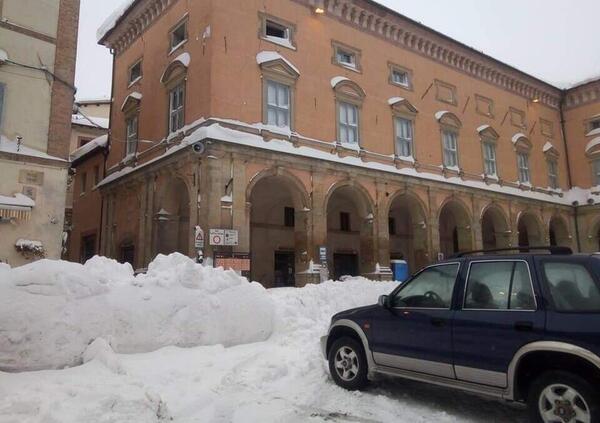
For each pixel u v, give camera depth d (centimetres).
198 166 1870
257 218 2548
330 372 687
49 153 1474
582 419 435
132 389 579
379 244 2355
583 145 3712
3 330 674
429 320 575
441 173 2759
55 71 1516
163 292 866
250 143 1922
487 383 508
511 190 3175
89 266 926
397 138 2581
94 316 761
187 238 2258
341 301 1370
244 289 972
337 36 2397
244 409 580
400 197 2591
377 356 625
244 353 834
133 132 2544
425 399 616
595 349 431
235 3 2028
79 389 559
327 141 2239
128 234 2380
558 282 490
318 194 2138
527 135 3459
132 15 2589
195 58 2031
